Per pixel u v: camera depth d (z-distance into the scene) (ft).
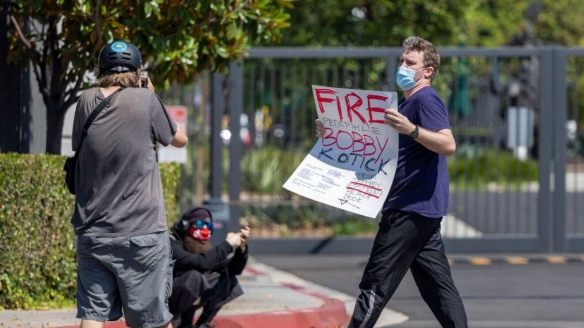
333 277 67.10
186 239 40.24
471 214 108.58
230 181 78.95
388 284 33.30
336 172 33.50
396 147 32.81
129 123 28.89
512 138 82.23
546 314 50.34
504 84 134.21
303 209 90.48
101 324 29.30
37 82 51.85
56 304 45.60
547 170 79.15
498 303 54.39
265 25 47.96
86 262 29.12
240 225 82.33
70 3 43.83
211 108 77.41
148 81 30.99
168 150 69.77
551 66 78.54
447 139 32.17
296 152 90.38
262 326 45.96
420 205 32.86
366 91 32.37
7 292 43.42
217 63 49.34
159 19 45.32
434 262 33.50
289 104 102.01
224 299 41.04
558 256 77.61
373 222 88.99
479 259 76.23
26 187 43.01
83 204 29.04
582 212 111.24
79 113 29.32
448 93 100.68
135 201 28.76
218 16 46.32
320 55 77.30
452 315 33.32
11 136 49.21
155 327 29.35
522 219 104.42
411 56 33.35
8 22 48.73
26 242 43.57
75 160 29.48
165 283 29.48
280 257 78.33
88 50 45.98
